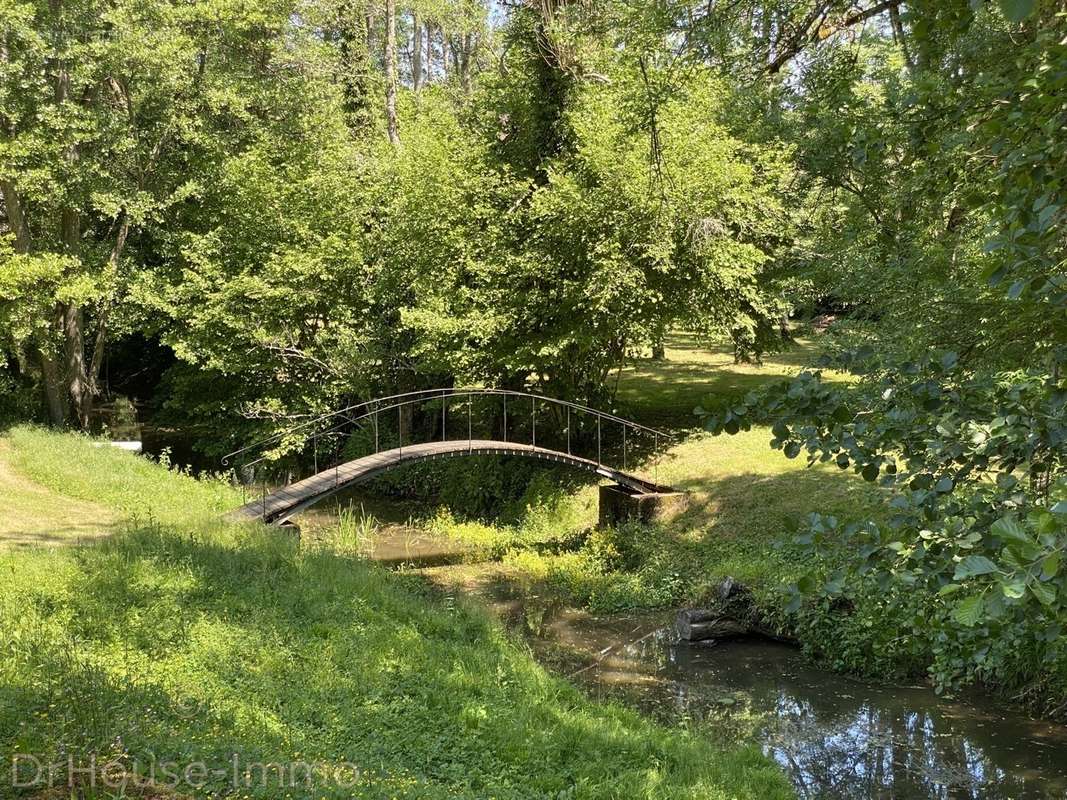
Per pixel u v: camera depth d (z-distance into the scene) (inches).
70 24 763.4
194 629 312.3
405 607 407.2
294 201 853.8
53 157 749.9
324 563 445.1
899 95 209.8
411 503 832.9
